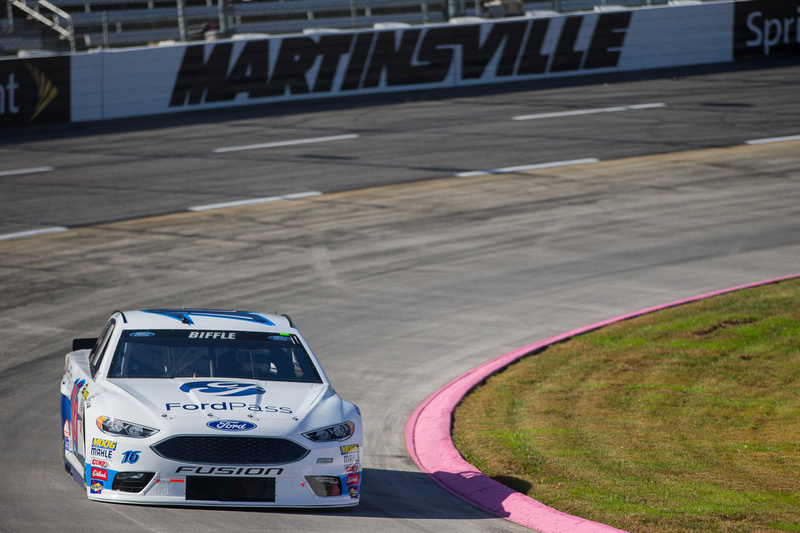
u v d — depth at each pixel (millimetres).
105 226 69062
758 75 126188
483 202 76188
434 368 43875
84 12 119188
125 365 26016
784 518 24484
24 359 43844
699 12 134250
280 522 23453
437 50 123500
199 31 123750
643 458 30859
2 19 113438
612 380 41125
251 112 111250
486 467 29938
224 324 28734
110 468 22828
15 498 24875
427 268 60844
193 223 69938
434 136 98000
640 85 122062
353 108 112562
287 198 76938
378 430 35500
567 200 76875
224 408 23781
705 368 42375
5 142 96438
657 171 85125
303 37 117125
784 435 33844
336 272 59656
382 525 24031
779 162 87750
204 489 22656
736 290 54844
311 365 27609
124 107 109062
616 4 137375
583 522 23969
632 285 57438
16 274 58312
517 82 126750
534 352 45656
